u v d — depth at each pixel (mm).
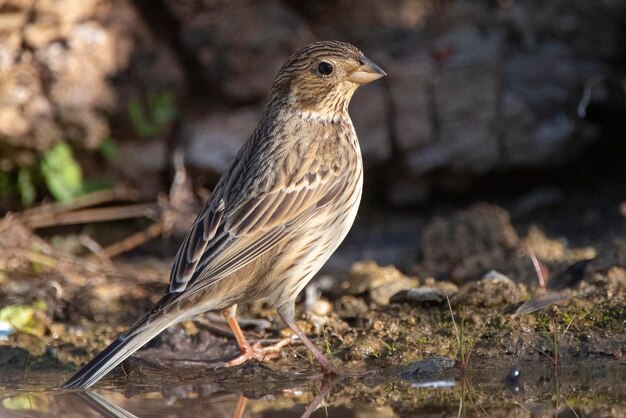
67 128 13797
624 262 10844
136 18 14289
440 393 8219
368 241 13602
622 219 13367
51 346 10109
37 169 14094
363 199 14703
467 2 15625
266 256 9078
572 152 14438
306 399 8250
